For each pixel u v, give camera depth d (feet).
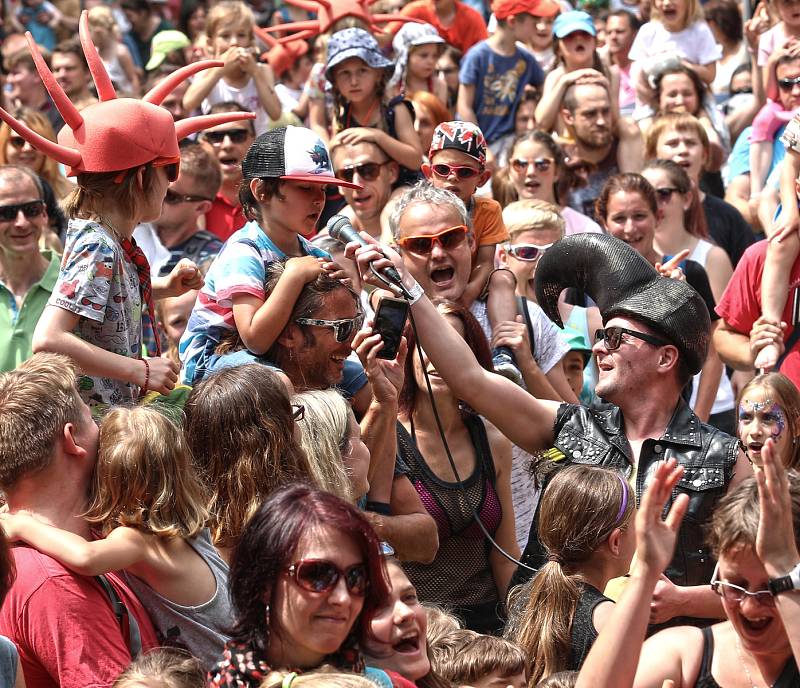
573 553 19.20
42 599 16.35
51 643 16.29
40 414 17.29
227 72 44.11
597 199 37.06
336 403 20.31
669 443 21.54
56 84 21.66
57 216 34.81
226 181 40.11
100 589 16.75
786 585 15.24
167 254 36.65
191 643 17.21
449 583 24.20
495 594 24.56
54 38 61.52
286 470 18.44
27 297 30.58
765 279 30.25
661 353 21.86
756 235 41.93
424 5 52.16
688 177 36.45
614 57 51.24
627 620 15.52
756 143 41.70
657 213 34.76
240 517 17.98
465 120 47.19
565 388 28.96
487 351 25.23
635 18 51.88
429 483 24.13
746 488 16.10
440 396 24.52
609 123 40.50
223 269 23.79
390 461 22.41
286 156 23.97
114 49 55.42
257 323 22.61
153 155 21.99
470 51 47.39
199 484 17.94
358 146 34.06
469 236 26.71
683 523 20.81
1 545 15.33
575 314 30.76
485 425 25.09
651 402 21.95
